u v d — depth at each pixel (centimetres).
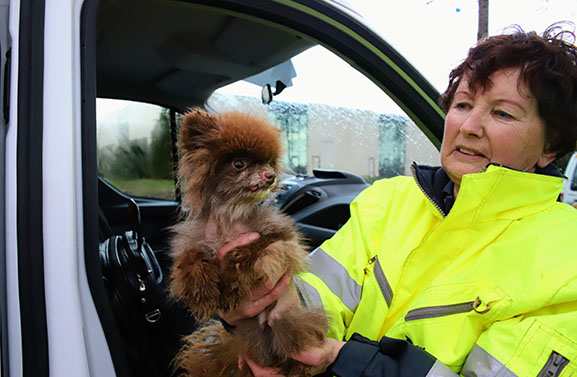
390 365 109
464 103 133
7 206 94
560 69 115
